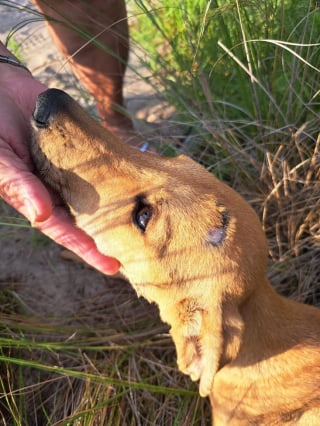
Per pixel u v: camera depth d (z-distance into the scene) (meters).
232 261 0.29
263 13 0.40
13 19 0.60
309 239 0.41
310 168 0.39
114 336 0.39
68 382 0.39
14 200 0.31
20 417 0.36
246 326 0.30
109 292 0.43
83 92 0.50
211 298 0.29
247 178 0.43
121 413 0.37
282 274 0.41
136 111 0.53
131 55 0.57
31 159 0.31
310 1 0.39
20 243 0.45
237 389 0.32
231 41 0.43
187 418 0.37
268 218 0.42
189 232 0.29
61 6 0.42
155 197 0.29
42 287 0.43
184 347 0.30
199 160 0.45
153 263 0.30
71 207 0.31
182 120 0.49
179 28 0.52
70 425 0.37
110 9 0.43
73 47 0.44
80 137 0.29
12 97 0.34
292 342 0.32
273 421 0.32
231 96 0.48
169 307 0.30
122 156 0.30
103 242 0.31
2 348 0.39
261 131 0.41
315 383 0.31
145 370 0.39
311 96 0.41
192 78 0.42
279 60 0.42
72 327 0.40
